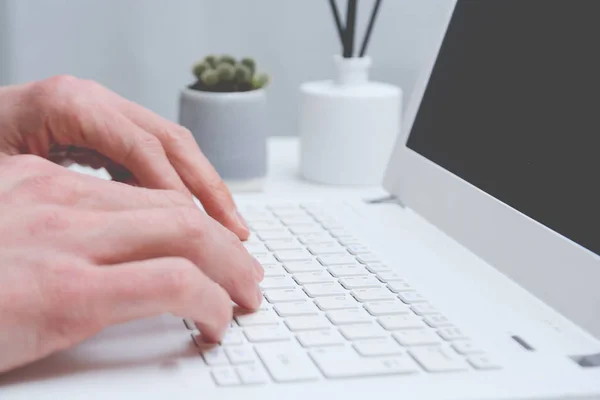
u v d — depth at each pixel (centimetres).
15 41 135
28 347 37
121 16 133
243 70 79
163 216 42
